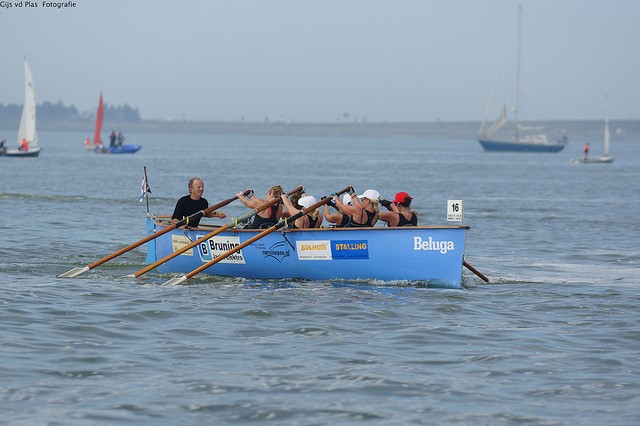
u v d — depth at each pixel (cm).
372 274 6122
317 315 5081
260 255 6303
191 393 3575
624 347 4484
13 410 3319
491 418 3359
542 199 16775
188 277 6081
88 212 11900
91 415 3294
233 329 4716
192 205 6612
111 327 4688
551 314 5325
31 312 4972
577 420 3353
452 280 5978
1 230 9394
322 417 3338
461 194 17938
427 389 3700
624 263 7869
